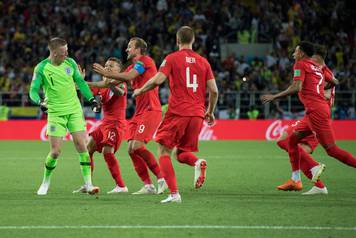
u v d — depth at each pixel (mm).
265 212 21359
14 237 17625
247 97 67562
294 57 26359
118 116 26688
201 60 23109
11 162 39938
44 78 24641
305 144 27656
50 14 77750
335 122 62125
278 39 77875
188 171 35406
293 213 21219
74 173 33875
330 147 25719
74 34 75875
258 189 27766
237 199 24453
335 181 30875
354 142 58625
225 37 78938
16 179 31234
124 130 26891
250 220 19969
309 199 24562
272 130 62000
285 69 72438
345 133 62094
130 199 24328
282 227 18938
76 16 77000
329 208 22266
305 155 26391
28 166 37594
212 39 75375
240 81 69625
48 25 75875
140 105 26109
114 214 20906
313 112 25516
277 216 20656
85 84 25109
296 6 80625
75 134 24984
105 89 26422
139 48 25984
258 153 47062
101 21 76688
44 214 20906
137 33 75562
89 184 25000
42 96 63906
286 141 26719
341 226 19125
